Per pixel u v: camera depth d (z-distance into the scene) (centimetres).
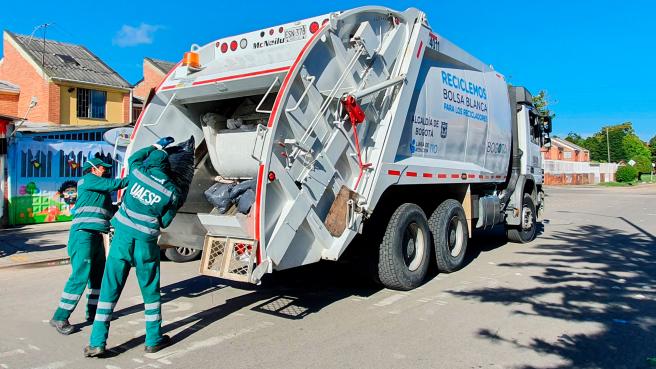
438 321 544
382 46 623
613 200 2669
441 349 462
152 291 453
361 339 487
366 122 604
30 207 1284
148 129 607
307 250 539
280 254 501
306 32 593
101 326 438
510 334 504
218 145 633
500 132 952
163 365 423
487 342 481
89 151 1382
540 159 1191
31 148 1281
